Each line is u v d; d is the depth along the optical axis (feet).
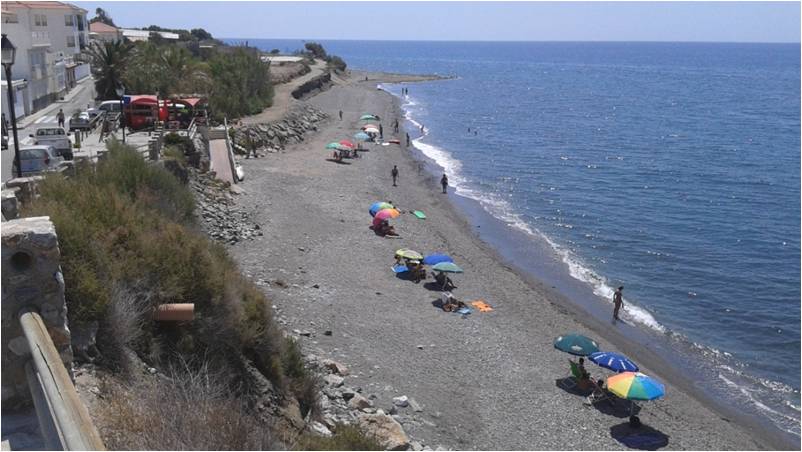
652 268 122.52
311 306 85.81
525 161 216.33
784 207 164.86
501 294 102.73
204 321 47.24
